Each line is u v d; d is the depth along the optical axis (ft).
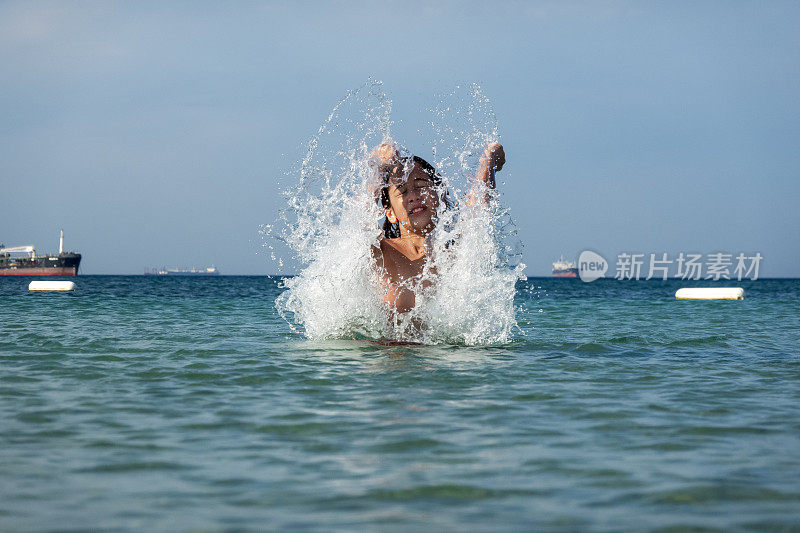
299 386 16.16
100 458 10.41
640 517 8.13
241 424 12.48
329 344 24.00
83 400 14.56
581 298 85.05
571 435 11.88
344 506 8.46
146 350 22.39
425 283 24.22
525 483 9.36
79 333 28.04
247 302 58.70
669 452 10.89
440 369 18.63
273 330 29.71
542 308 54.29
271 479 9.47
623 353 22.61
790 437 11.85
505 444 11.26
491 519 8.06
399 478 9.55
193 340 25.32
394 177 23.21
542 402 14.56
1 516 8.07
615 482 9.41
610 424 12.68
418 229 23.65
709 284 245.04
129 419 12.85
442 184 23.65
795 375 18.39
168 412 13.43
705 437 11.81
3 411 13.48
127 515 8.13
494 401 14.58
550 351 22.66
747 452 10.91
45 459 10.36
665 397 15.21
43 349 22.62
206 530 7.69
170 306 50.85
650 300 75.46
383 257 24.25
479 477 9.59
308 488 9.11
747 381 17.42
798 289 159.84
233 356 20.95
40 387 16.01
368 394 15.24
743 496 8.86
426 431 12.03
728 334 30.45
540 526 7.86
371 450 10.87
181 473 9.72
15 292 84.64
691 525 7.89
